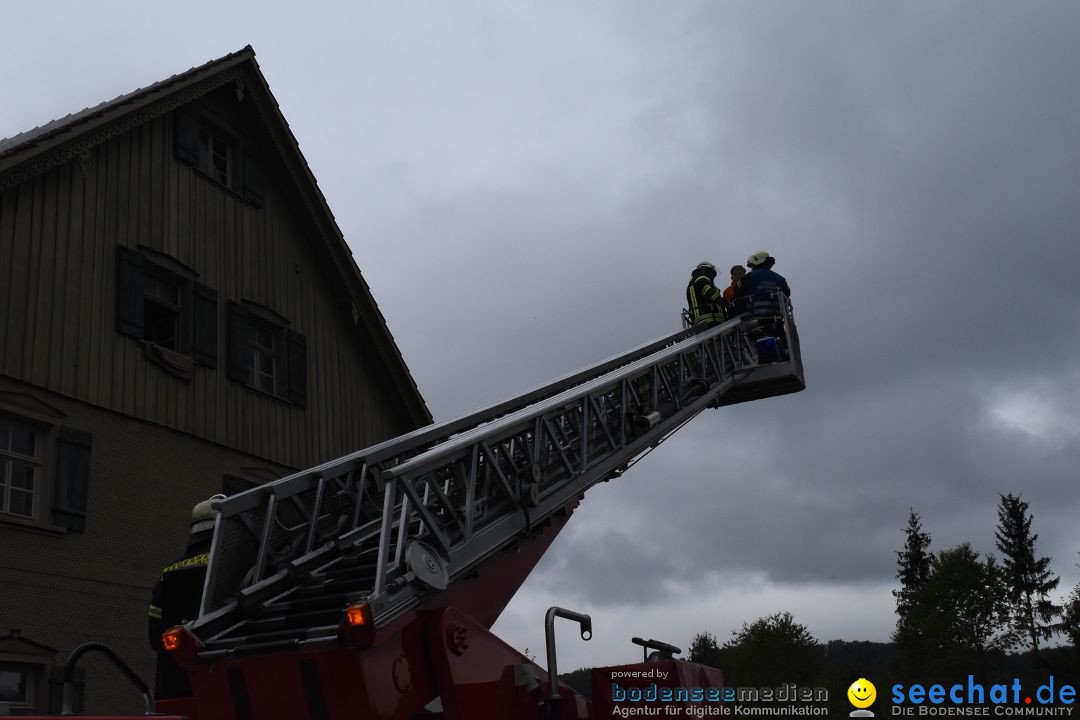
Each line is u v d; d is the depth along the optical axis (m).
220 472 13.95
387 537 4.70
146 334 14.27
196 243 14.31
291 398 15.53
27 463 11.40
